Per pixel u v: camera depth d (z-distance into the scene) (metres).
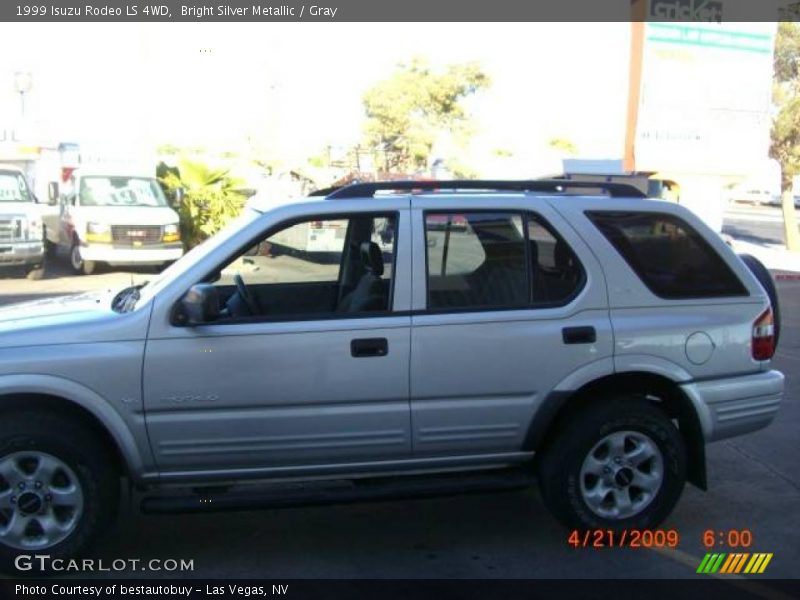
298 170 28.31
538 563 4.12
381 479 4.18
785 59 22.77
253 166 24.78
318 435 3.99
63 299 4.76
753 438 6.33
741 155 17.83
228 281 4.82
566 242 4.25
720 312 4.39
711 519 4.72
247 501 3.92
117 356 3.81
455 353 4.05
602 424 4.20
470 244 4.17
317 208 4.15
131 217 15.92
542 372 4.13
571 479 4.22
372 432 4.04
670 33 16.97
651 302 4.30
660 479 4.32
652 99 17.09
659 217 4.39
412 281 4.08
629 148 17.42
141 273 16.97
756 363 4.47
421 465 4.15
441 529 4.54
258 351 3.90
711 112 17.48
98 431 3.95
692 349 4.31
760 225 36.38
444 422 4.09
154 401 3.84
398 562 4.12
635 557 4.20
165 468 3.94
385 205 4.17
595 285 4.23
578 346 4.16
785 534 4.51
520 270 4.21
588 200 4.37
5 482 3.79
